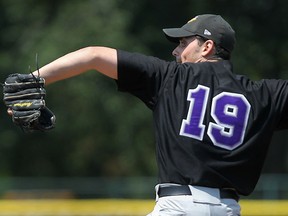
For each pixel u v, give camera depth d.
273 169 88.50
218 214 14.22
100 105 78.56
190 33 15.14
